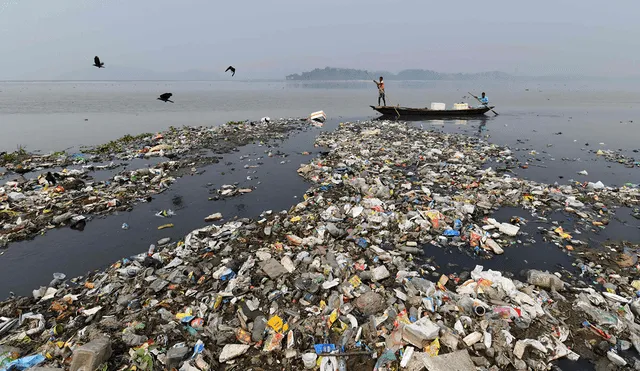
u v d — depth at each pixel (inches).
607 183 581.0
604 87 4507.9
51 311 280.7
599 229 412.2
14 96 2615.7
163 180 609.9
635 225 419.5
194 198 540.1
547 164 697.6
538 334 245.3
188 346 233.3
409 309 269.9
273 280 307.4
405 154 751.1
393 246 373.7
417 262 347.9
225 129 1090.1
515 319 255.6
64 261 369.7
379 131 1010.1
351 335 238.4
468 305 265.6
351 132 1037.2
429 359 208.7
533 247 375.2
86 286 314.0
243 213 483.5
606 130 1093.1
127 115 1551.4
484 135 1018.1
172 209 499.8
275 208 498.3
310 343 236.7
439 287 301.0
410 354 217.6
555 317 263.1
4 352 226.7
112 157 786.8
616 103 2016.5
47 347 234.5
